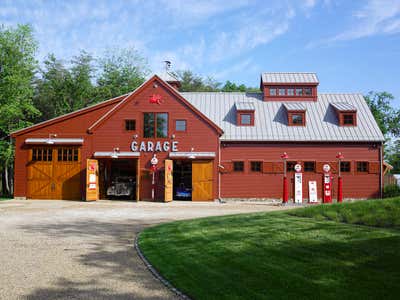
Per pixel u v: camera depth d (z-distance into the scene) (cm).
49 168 2628
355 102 2956
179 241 984
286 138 2609
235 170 2602
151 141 2600
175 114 2606
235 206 2209
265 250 821
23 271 739
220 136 2616
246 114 2745
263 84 3002
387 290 561
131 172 2888
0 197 2994
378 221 1038
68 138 2633
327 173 2503
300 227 1041
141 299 589
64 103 4584
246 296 576
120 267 773
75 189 2606
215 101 3009
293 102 2939
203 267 739
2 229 1250
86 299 588
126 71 5269
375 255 716
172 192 2697
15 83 3319
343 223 1077
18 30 3403
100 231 1229
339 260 709
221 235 1016
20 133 2645
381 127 4556
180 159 2625
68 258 846
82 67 4716
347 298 543
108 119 2619
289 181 2612
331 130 2678
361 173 2597
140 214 1738
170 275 700
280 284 614
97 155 2575
